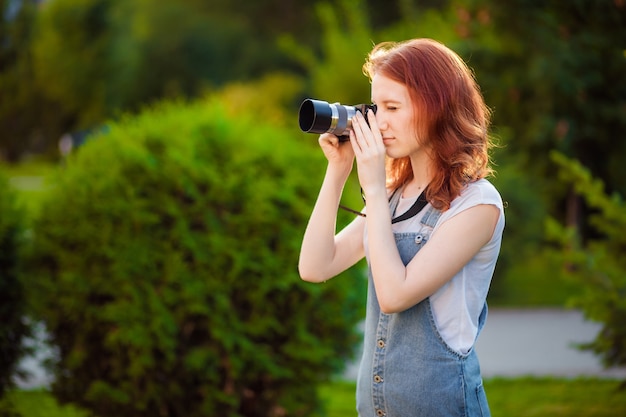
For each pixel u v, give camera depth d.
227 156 4.42
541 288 11.18
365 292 4.55
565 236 4.98
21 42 38.97
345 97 11.05
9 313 4.36
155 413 4.31
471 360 2.13
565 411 5.32
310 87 21.52
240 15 30.89
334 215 2.43
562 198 10.41
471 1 8.24
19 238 4.39
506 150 9.56
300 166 4.59
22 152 42.56
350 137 2.21
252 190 4.26
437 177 2.16
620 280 4.59
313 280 2.46
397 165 2.38
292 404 4.36
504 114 9.02
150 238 4.14
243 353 4.19
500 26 8.13
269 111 17.53
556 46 7.88
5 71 39.06
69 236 4.19
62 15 38.19
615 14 6.73
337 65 11.15
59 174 4.52
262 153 4.46
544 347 7.62
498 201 2.12
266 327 4.22
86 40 38.28
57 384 4.39
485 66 8.67
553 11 7.48
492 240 2.15
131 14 34.34
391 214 2.29
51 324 4.24
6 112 40.41
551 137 8.68
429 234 2.15
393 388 2.14
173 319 4.09
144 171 4.25
